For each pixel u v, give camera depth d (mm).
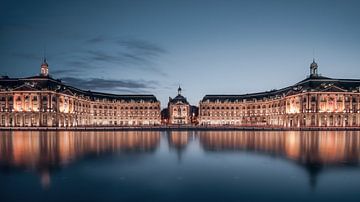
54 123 134750
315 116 135750
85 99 169875
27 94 131250
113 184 16766
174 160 25438
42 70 144125
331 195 14555
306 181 17484
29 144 40656
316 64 150750
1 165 22531
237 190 15539
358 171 20266
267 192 15125
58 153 30078
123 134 72500
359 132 86688
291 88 157375
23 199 13828
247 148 35688
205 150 33500
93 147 36719
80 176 18766
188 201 13711
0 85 134000
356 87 141250
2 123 131000
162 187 16141
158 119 196500
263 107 184000
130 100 196000
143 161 24859
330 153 30078
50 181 17406
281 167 21875
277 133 78688
